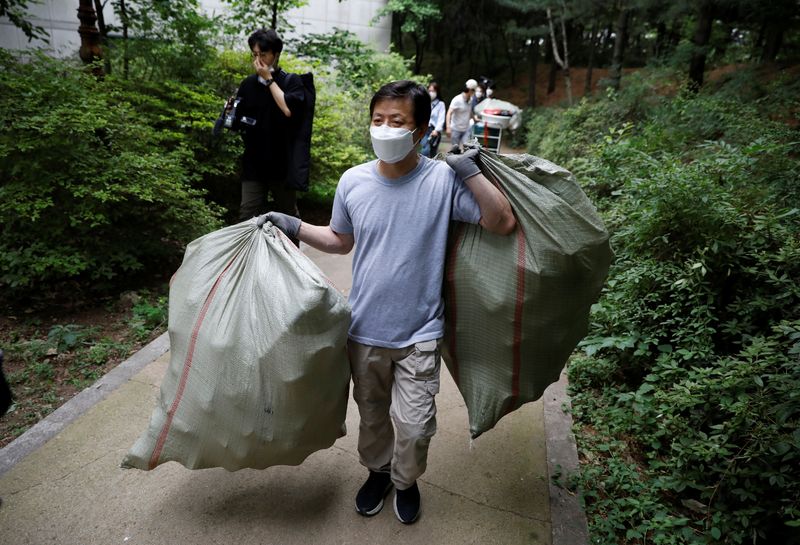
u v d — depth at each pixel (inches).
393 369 73.5
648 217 124.3
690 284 113.5
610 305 125.3
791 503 74.2
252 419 67.8
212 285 71.0
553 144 371.9
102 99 164.9
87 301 157.1
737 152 143.1
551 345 71.9
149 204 169.3
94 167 151.0
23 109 144.7
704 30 371.2
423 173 67.2
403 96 62.1
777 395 82.1
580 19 515.2
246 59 234.8
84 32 177.5
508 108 450.3
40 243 146.1
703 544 76.9
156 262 183.3
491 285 68.7
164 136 187.2
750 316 107.0
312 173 253.9
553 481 90.4
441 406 112.4
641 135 232.4
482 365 75.7
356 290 71.2
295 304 63.5
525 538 78.9
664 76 415.5
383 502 84.1
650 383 112.2
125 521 79.3
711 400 91.1
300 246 212.1
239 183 245.1
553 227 64.4
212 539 76.8
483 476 91.4
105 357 127.6
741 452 84.6
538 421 107.0
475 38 828.0
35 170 145.1
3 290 154.6
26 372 120.1
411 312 68.6
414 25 661.3
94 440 96.2
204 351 68.8
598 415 107.7
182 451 72.3
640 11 421.1
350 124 328.5
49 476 87.2
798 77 297.1
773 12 338.0
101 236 161.8
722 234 115.4
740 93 323.0
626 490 89.3
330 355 66.4
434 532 79.4
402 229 66.6
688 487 90.5
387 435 80.2
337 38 346.3
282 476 89.7
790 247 105.5
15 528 77.2
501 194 65.3
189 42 224.2
